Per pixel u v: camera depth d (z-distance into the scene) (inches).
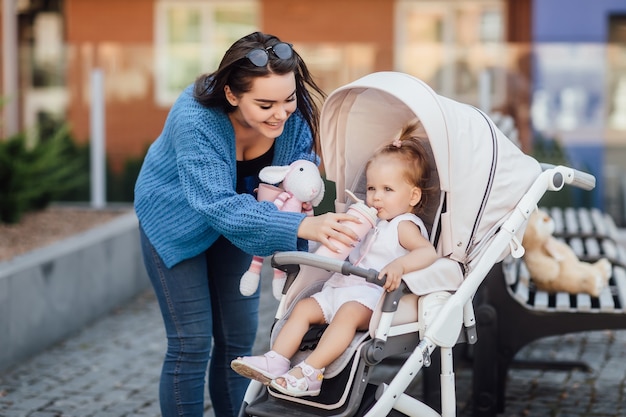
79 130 452.1
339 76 440.5
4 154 355.6
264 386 157.4
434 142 147.6
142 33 568.1
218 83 152.4
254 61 147.6
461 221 152.7
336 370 146.9
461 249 153.9
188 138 154.6
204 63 452.4
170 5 567.8
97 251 309.7
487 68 439.5
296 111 166.2
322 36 560.4
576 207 430.6
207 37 567.8
